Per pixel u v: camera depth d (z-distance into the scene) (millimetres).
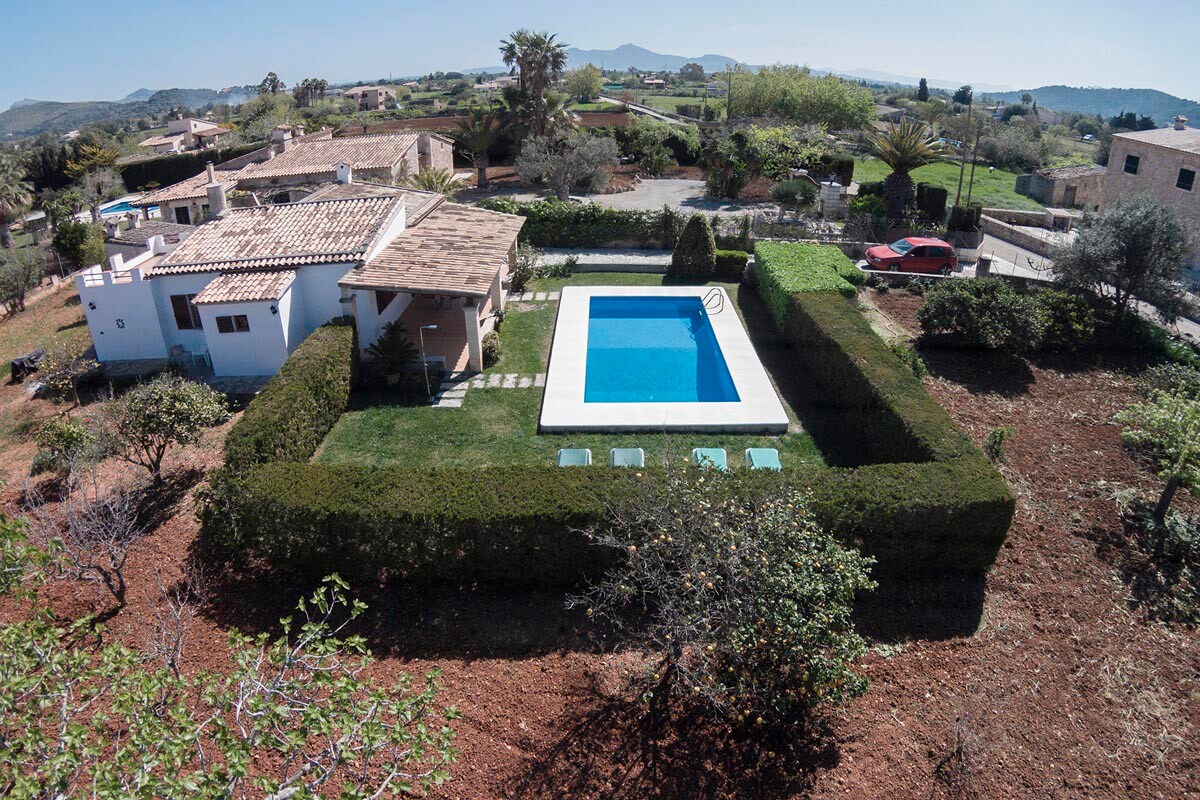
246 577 11438
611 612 10461
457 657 9867
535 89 46281
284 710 5535
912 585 11164
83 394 18344
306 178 36250
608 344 21109
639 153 50406
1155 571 11492
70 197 50719
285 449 13602
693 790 8023
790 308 20156
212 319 18094
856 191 42562
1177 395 14273
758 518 9258
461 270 19516
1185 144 29047
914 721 8930
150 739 5152
